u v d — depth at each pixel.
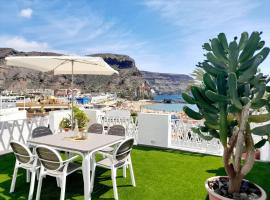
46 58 4.91
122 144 3.54
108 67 5.48
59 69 5.98
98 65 5.55
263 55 2.43
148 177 4.32
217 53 2.60
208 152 6.06
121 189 3.79
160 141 6.61
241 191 2.76
